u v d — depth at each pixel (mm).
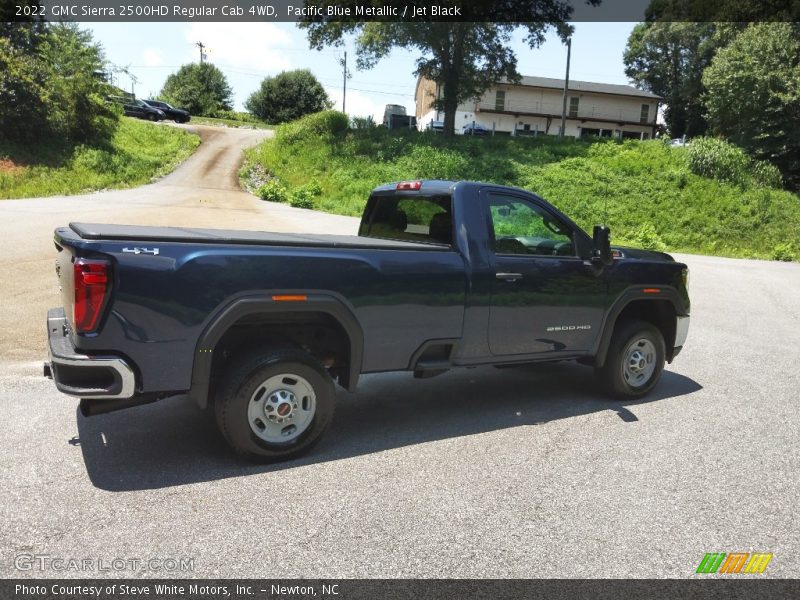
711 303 11125
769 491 3469
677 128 65000
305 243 3662
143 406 4648
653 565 2691
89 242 3123
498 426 4469
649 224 27531
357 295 3789
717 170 33562
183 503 3139
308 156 37344
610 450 4035
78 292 3088
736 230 28203
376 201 5168
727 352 7262
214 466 3609
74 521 2924
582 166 35562
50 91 31250
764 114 36750
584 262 4832
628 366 5160
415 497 3285
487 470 3664
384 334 3947
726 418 4781
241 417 3496
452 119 42281
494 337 4438
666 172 33906
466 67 41250
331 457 3814
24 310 7539
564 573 2611
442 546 2797
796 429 4555
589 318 4871
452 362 4332
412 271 4004
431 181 4629
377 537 2863
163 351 3279
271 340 3736
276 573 2551
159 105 52875
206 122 62281
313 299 3615
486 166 34844
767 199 30938
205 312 3338
